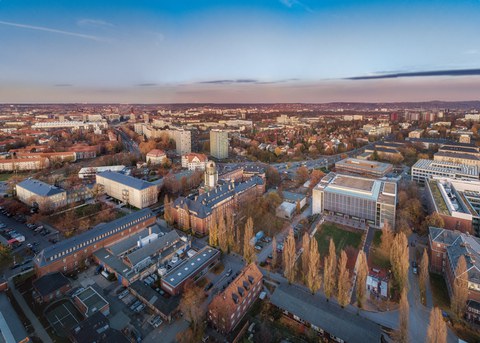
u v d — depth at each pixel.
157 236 157.62
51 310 110.06
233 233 167.62
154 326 104.50
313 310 104.56
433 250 133.25
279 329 102.94
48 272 127.62
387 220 178.62
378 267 140.38
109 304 115.00
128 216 169.88
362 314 110.69
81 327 97.06
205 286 126.31
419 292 122.31
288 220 194.00
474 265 109.25
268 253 153.62
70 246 136.00
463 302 102.62
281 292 113.81
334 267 117.94
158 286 126.00
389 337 100.44
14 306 112.50
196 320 100.88
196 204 177.38
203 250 145.12
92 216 197.12
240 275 114.06
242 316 108.56
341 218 195.38
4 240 160.88
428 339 81.06
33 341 96.69
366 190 195.00
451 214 161.12
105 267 136.75
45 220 186.50
